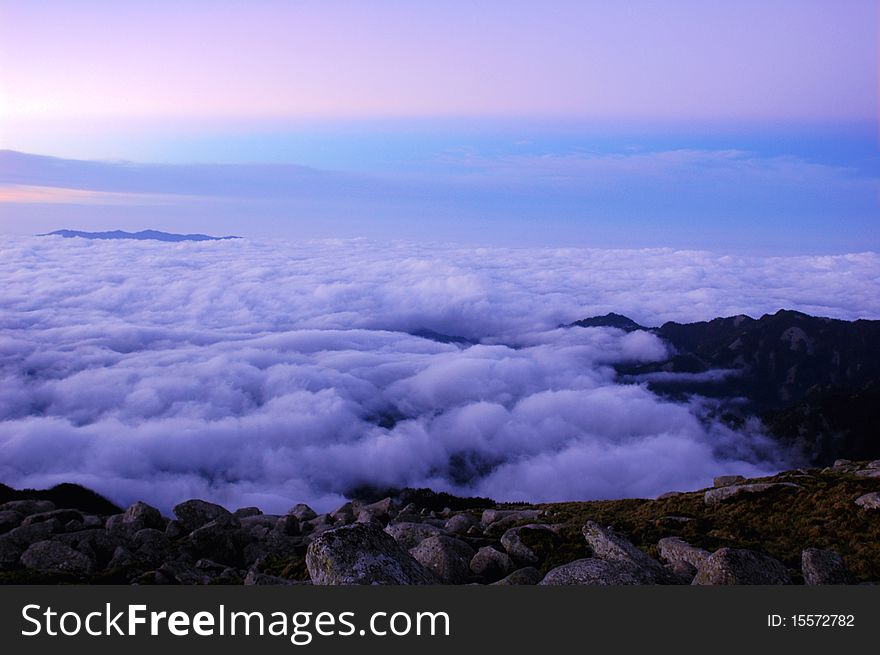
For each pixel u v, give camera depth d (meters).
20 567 27.34
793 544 29.56
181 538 33.19
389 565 18.94
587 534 22.47
